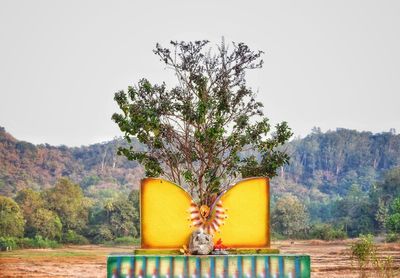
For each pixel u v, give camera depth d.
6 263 54.28
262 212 15.79
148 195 15.57
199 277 14.67
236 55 21.42
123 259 14.60
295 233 103.31
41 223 100.56
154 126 20.72
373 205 114.50
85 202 113.00
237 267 14.75
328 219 141.50
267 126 21.58
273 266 14.82
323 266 43.03
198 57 21.36
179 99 21.22
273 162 21.70
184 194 15.62
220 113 21.11
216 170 20.64
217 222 15.65
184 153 21.02
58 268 50.50
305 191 183.62
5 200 97.94
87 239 101.88
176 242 15.53
